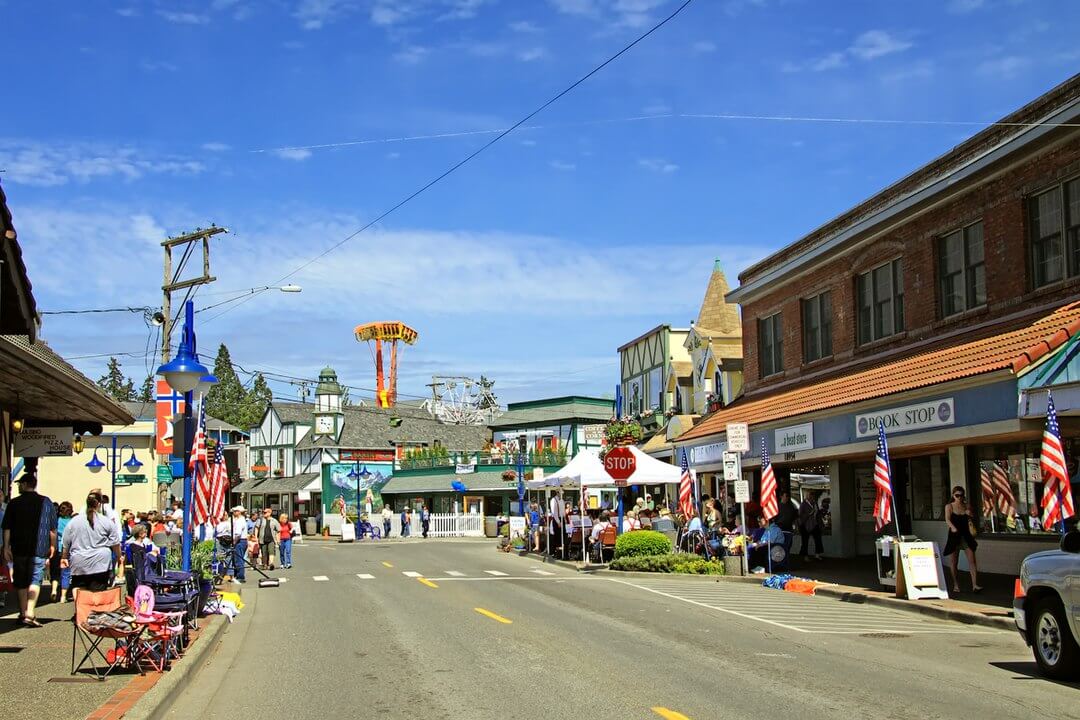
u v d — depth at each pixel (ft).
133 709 27.81
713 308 136.15
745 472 105.70
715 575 77.15
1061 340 53.67
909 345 77.51
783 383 98.84
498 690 32.30
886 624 49.75
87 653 34.53
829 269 90.58
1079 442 59.88
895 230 79.77
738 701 30.19
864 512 89.20
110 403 64.13
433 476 213.05
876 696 30.96
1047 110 62.08
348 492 223.51
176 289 90.84
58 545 56.75
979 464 68.54
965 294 71.56
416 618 52.49
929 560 57.11
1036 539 62.54
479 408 261.65
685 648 41.14
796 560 85.92
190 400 50.52
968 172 68.59
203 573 53.11
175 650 37.40
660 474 96.48
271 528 95.66
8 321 38.17
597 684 33.12
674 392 139.85
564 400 220.43
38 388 53.83
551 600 61.41
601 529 92.07
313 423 230.89
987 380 56.39
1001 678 34.37
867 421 69.87
